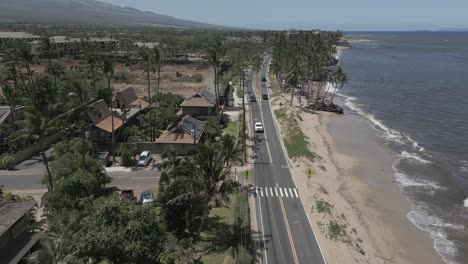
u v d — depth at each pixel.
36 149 70.50
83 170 48.41
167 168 45.84
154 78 149.38
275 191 58.38
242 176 63.66
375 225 52.72
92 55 94.94
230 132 86.12
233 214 49.56
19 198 47.47
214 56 81.06
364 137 90.69
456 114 108.94
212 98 95.94
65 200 42.47
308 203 54.81
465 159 76.06
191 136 70.94
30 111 48.62
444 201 59.34
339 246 45.25
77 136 73.19
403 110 115.12
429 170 70.94
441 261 45.41
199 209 44.59
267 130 89.88
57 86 94.44
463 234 50.59
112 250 30.45
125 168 64.38
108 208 32.44
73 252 29.89
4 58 145.88
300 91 131.62
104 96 88.94
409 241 49.16
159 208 43.44
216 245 42.69
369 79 171.00
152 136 75.88
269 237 46.38
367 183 65.75
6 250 36.91
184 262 36.41
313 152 76.31
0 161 63.50
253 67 178.00
